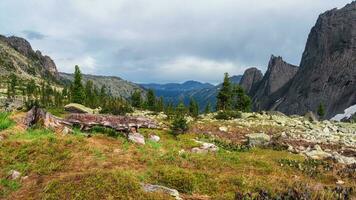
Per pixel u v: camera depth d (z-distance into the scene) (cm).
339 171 2398
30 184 1694
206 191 1719
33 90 15925
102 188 1466
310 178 2214
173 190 1566
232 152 3038
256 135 3919
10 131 2461
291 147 3581
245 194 1589
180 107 8394
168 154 2284
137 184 1527
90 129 2992
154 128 4384
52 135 2392
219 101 8969
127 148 2344
